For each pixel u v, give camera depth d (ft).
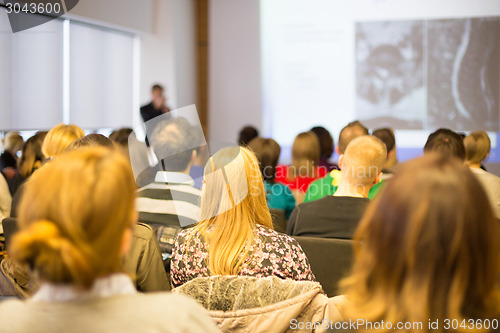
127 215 2.80
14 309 2.85
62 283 2.72
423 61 26.76
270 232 5.30
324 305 4.89
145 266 5.98
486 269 2.77
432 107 26.81
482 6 26.25
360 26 27.17
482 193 2.79
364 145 7.17
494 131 26.40
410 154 27.07
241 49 28.43
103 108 24.14
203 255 5.19
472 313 2.85
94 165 2.75
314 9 27.53
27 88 19.04
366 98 27.32
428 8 26.61
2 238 9.57
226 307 4.88
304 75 27.81
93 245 2.67
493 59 26.30
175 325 2.88
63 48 21.13
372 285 2.95
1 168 12.53
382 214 2.88
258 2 28.04
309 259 6.33
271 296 4.85
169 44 26.32
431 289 2.77
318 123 27.81
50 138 8.23
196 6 29.73
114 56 24.86
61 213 2.62
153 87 23.95
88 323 2.77
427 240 2.72
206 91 29.89
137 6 24.44
